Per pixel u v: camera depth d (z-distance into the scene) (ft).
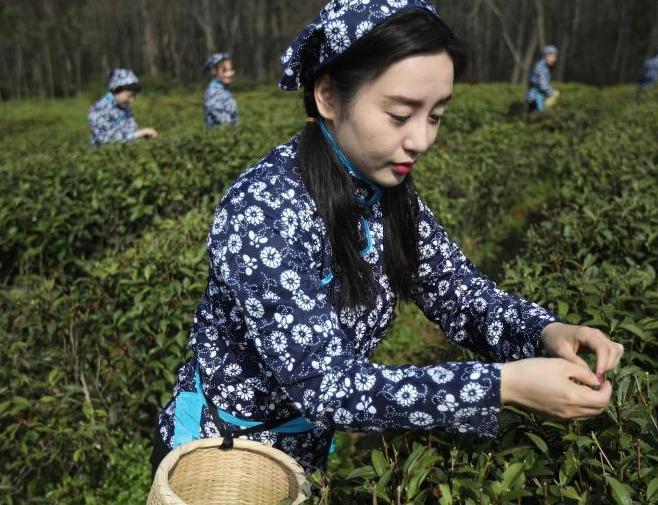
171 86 150.20
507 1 143.54
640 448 5.20
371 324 5.58
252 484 5.57
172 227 15.65
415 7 4.46
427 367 4.53
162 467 5.11
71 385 11.67
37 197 19.48
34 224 18.74
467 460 5.33
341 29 4.51
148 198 20.67
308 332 4.64
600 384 4.42
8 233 18.42
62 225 18.84
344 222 4.94
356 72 4.52
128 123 27.58
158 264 12.82
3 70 156.87
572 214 12.45
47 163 21.45
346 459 11.66
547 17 146.82
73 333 12.79
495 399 4.33
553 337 5.12
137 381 12.69
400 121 4.59
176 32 175.94
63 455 11.69
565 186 16.78
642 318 7.77
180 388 5.87
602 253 11.27
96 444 11.64
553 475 5.34
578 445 5.23
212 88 32.68
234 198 4.84
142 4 159.84
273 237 4.71
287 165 4.95
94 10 162.09
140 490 11.69
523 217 24.62
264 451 5.46
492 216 23.86
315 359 4.60
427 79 4.47
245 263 4.71
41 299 12.73
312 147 4.93
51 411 11.44
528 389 4.29
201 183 21.66
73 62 171.94
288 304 4.66
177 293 12.14
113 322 12.70
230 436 5.53
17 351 11.91
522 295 9.09
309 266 4.87
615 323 7.11
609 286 8.37
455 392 4.33
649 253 10.64
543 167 26.84
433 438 5.61
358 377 4.51
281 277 4.67
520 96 53.31
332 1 4.73
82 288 13.55
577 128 35.55
